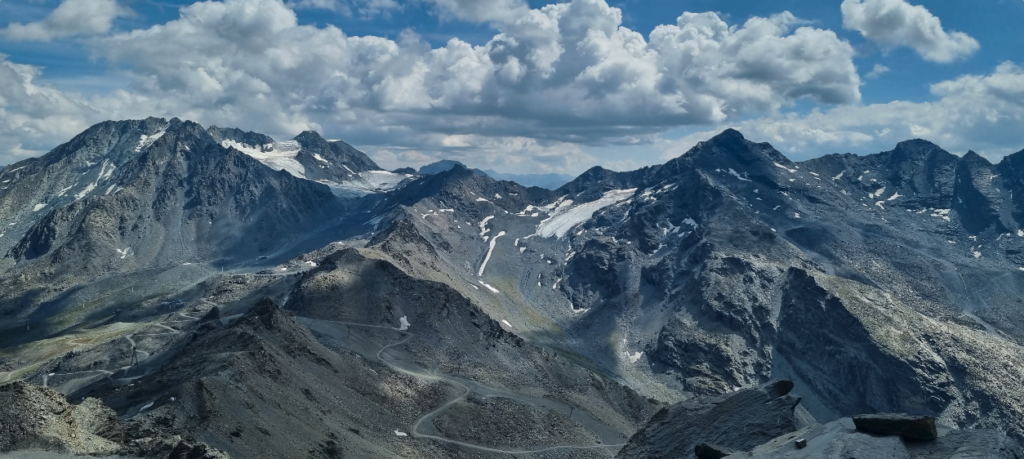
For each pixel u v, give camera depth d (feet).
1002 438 153.07
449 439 472.85
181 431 295.28
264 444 325.83
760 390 264.93
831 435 170.50
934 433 159.33
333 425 404.77
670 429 269.85
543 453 485.97
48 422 250.57
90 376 606.14
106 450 251.19
